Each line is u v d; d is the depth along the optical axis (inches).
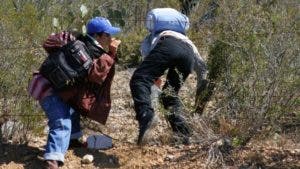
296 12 264.7
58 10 295.6
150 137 219.0
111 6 326.6
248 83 223.8
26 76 231.6
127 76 302.8
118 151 216.4
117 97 272.5
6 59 231.8
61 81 201.8
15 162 207.0
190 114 225.0
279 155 208.7
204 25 285.6
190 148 215.5
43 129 229.5
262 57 226.1
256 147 214.5
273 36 231.6
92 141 217.9
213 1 289.6
